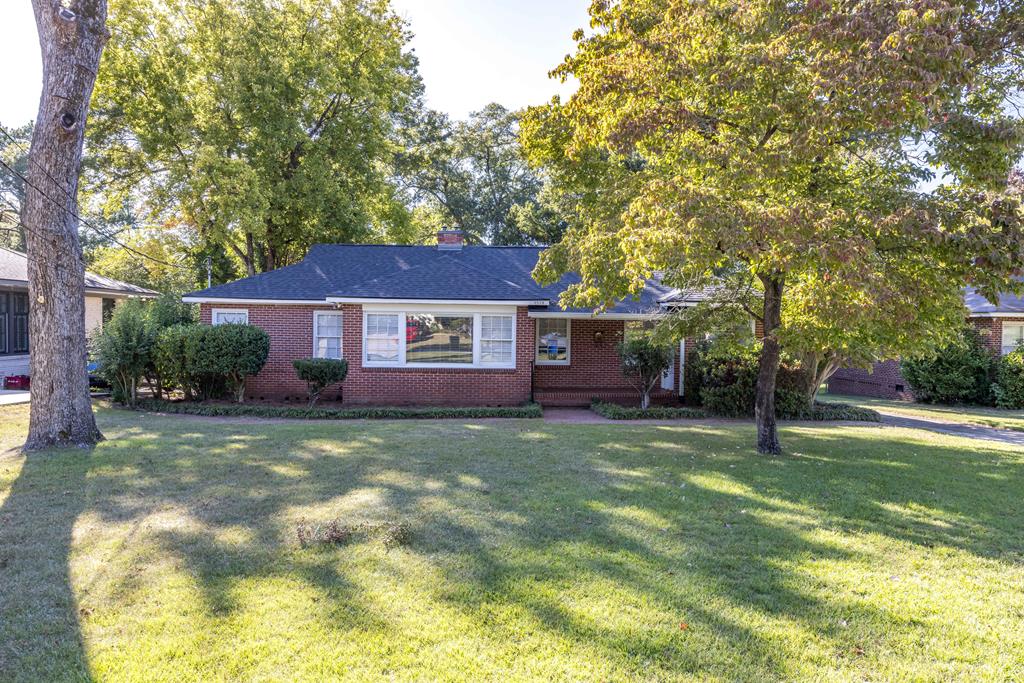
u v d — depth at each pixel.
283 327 16.36
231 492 6.55
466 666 3.26
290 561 4.61
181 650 3.37
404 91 26.89
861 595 4.16
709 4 8.14
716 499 6.49
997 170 7.46
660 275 18.89
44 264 8.93
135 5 21.89
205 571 4.41
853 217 7.27
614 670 3.23
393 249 19.41
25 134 39.78
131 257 30.33
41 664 3.25
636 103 8.20
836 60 6.89
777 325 9.27
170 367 14.40
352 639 3.51
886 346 9.07
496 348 15.02
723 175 7.83
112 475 7.26
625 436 10.68
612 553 4.86
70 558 4.66
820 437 11.14
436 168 39.19
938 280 7.20
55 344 9.00
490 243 41.22
